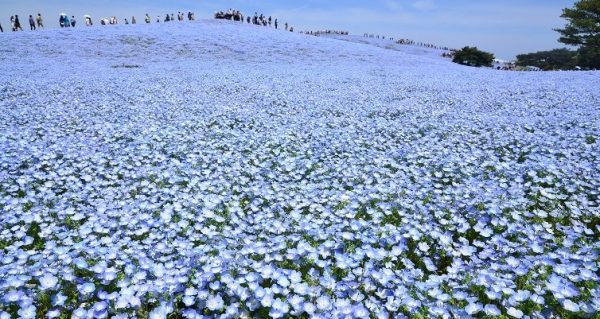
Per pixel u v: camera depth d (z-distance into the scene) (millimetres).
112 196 5457
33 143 7766
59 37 34844
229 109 12125
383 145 8305
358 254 3732
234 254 3789
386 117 11414
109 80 18766
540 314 2982
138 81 18766
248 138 8656
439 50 69125
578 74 25297
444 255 4070
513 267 3580
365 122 10523
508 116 11273
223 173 6484
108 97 13922
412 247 4258
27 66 23250
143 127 9328
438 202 5215
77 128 9305
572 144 7727
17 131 8656
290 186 5984
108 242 4113
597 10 44938
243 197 5660
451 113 11930
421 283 3324
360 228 4445
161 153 7574
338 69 27766
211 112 11594
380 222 4770
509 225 4402
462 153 7523
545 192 5410
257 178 6320
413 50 66625
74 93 14625
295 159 7234
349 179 6297
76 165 6633
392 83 20328
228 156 7285
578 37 47906
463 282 3447
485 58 47219
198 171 6465
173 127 9375
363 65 31359
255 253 3908
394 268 3793
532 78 23078
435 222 4738
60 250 3789
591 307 2939
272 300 3070
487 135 8828
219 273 3480
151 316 2908
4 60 25203
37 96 13688
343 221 4660
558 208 5137
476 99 14859
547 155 7203
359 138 8750
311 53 36281
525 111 12047
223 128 9750
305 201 5297
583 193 5516
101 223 4531
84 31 38844
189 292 3156
